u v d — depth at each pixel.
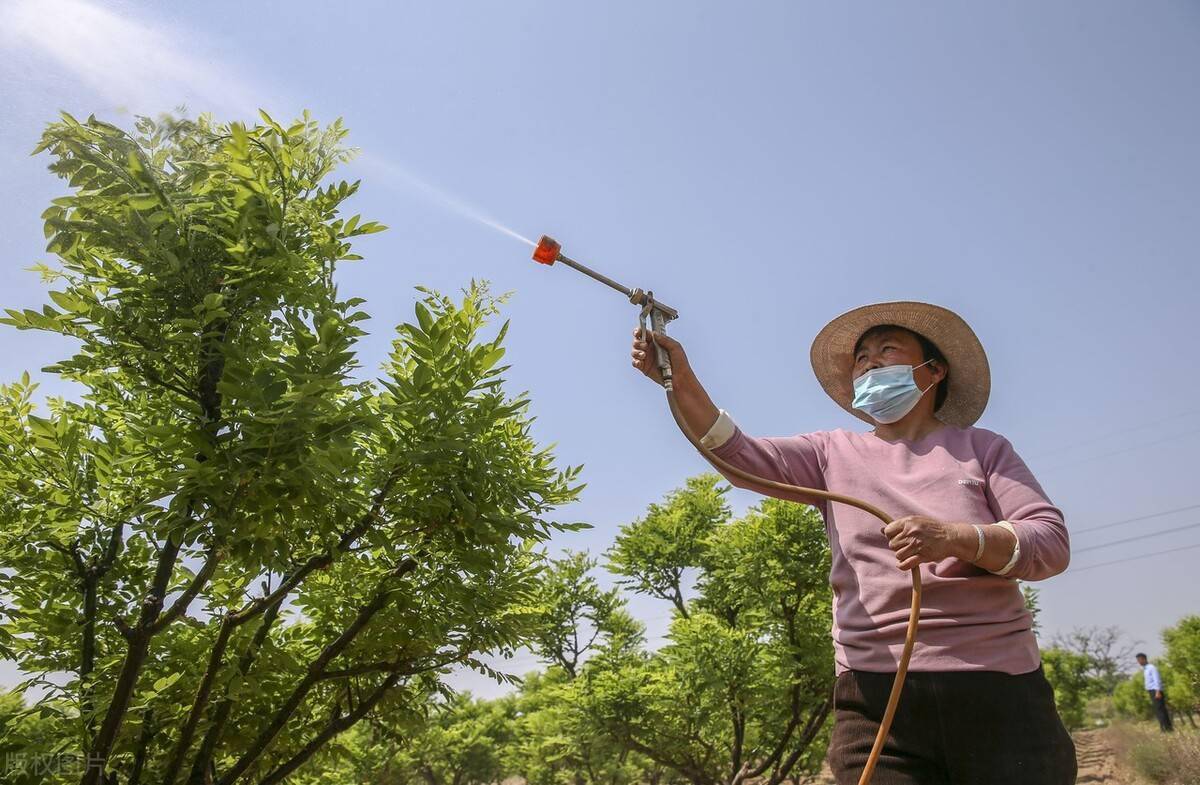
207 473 3.34
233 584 4.84
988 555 1.99
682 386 2.56
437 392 4.30
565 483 5.28
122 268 3.91
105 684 4.30
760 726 12.54
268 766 5.04
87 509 4.08
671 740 13.55
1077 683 34.53
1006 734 2.01
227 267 3.74
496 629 4.97
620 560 15.57
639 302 2.57
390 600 4.75
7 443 4.23
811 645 11.44
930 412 2.67
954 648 2.08
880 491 2.36
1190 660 22.59
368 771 12.71
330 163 4.30
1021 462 2.34
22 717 4.09
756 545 12.00
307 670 5.03
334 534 4.43
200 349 3.76
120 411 4.62
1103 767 16.75
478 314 4.84
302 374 3.56
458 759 22.12
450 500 4.29
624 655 15.62
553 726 17.09
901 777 2.10
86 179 3.61
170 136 3.94
